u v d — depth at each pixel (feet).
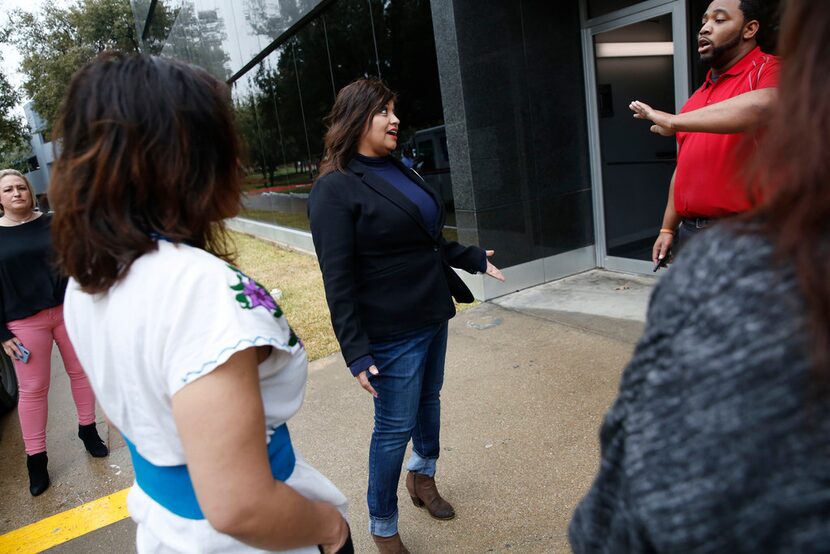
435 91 17.04
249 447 2.59
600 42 16.53
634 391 1.96
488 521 7.61
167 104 2.71
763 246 1.68
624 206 17.11
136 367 2.72
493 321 14.88
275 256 29.07
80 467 10.86
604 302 15.19
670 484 1.70
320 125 24.82
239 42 31.27
